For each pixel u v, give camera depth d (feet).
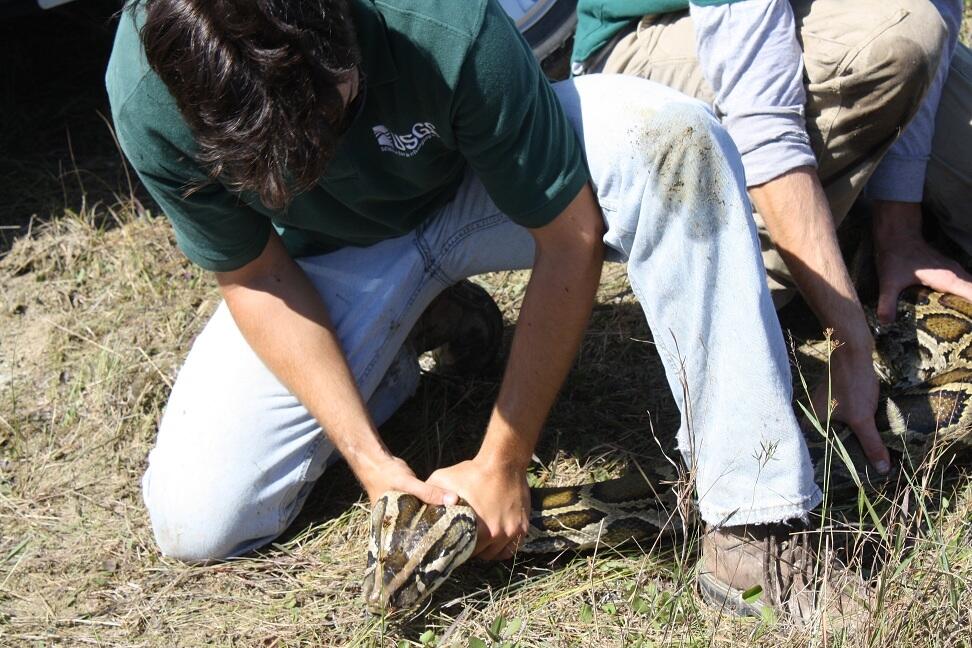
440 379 8.22
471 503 6.62
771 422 6.34
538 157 6.26
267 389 7.08
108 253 9.21
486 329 8.05
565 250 6.47
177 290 8.93
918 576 6.26
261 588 7.04
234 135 5.42
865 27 7.22
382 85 6.23
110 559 7.22
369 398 7.55
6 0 9.23
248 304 6.88
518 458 6.70
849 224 8.61
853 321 7.07
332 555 7.17
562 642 6.51
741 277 6.27
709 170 6.25
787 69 7.11
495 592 6.81
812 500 6.40
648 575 6.84
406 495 6.63
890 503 7.06
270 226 6.85
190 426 7.13
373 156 6.57
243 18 5.31
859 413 7.08
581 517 7.00
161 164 6.32
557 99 6.44
